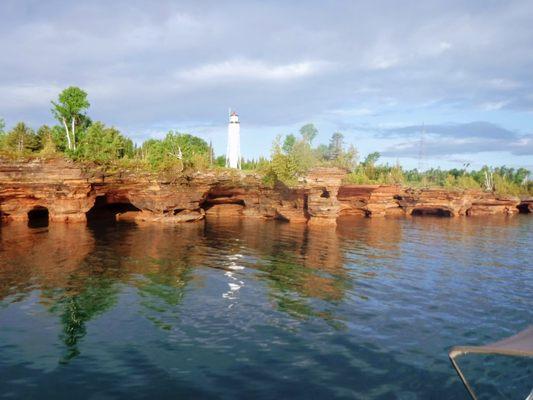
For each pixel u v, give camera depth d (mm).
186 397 10867
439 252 37125
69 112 55625
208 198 61938
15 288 20672
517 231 56750
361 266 29391
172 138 70500
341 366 13000
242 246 36438
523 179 134250
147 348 14000
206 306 18891
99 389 11180
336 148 103562
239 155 84500
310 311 18578
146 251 32000
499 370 12906
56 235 37625
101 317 16938
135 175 50156
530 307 20109
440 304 20266
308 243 39531
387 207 82438
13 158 42250
